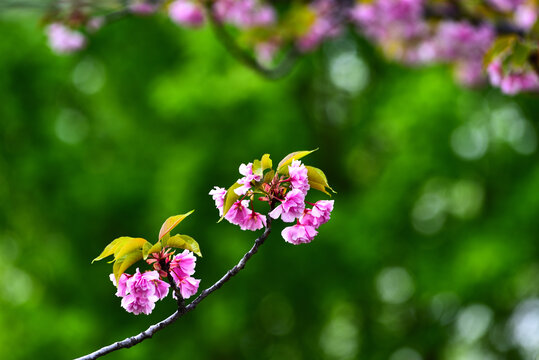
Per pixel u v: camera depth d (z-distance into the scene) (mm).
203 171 11875
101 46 12891
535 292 12562
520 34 5852
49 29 6504
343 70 14148
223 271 12195
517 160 12008
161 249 2525
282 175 2641
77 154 12516
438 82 11602
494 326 12984
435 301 13258
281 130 12227
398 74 12883
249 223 2635
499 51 4480
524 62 4543
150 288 2455
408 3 6156
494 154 12102
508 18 6074
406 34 6699
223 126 12164
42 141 12500
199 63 12039
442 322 13188
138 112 12867
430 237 12375
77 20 6023
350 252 12125
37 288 13250
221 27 6285
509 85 4773
